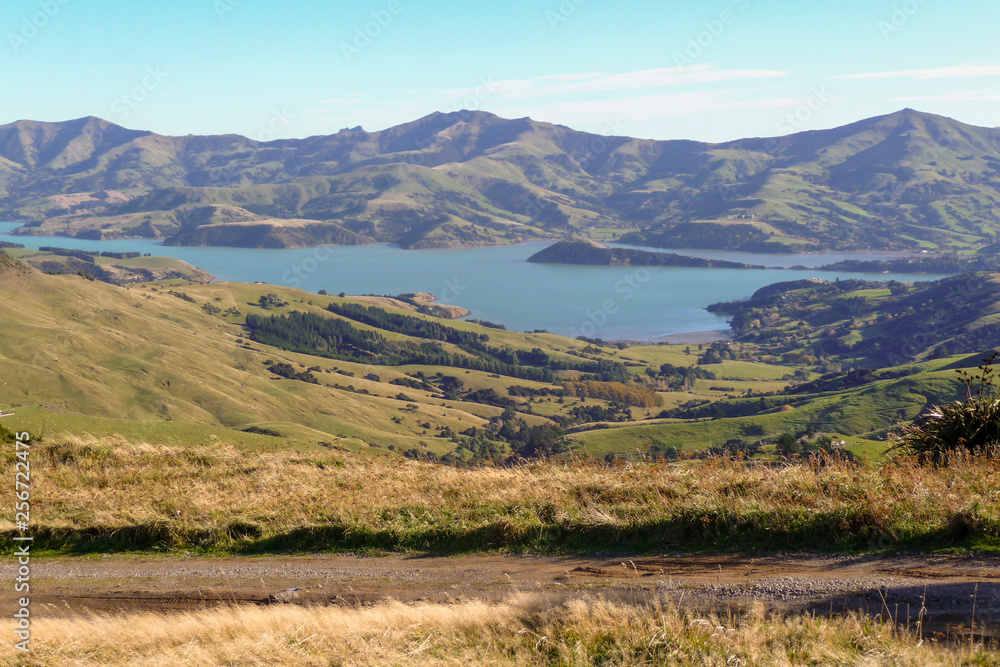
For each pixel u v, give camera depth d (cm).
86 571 1044
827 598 722
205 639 752
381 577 938
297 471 1491
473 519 1067
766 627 655
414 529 1064
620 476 1158
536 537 1003
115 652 747
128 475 1505
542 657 640
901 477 975
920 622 624
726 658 606
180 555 1096
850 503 906
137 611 890
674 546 927
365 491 1260
